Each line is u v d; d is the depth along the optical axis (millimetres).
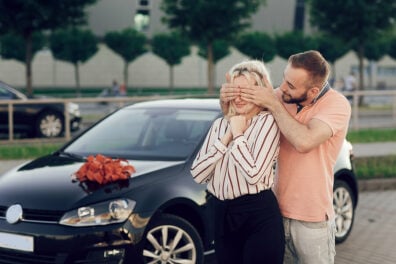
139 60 56938
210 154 3656
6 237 5324
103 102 15516
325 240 3764
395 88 51031
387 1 32219
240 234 3646
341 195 7223
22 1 26609
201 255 5664
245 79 3604
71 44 41062
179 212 5688
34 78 53719
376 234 7785
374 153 13570
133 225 5250
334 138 3723
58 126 16531
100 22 55000
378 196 10281
